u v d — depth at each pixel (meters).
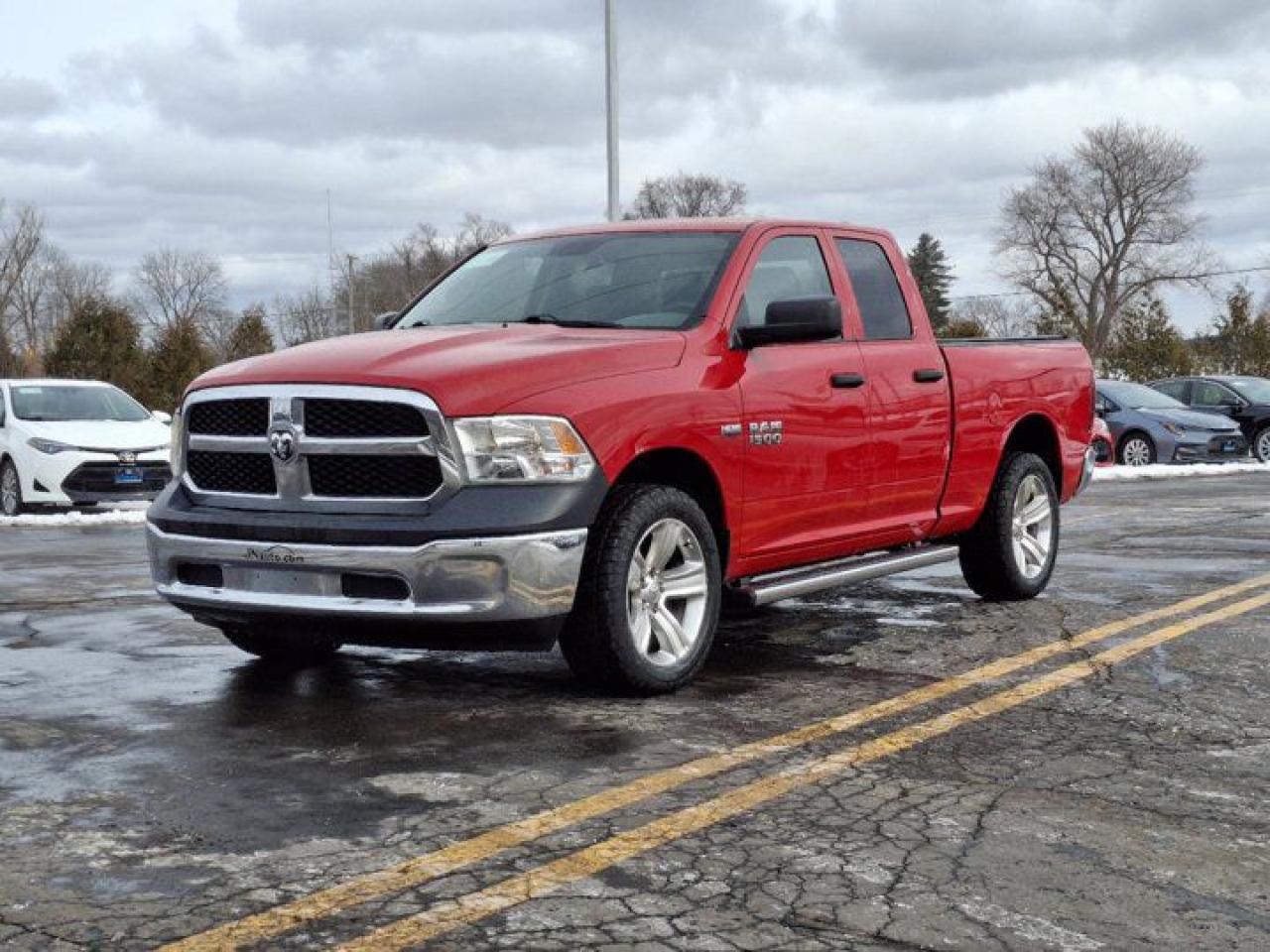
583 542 5.09
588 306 6.11
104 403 17.17
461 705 5.31
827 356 6.37
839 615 7.47
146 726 5.01
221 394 5.42
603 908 3.25
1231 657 6.21
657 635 5.50
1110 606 7.68
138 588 8.98
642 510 5.30
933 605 7.80
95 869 3.50
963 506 7.36
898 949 3.03
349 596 5.07
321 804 4.04
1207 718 5.12
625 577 5.25
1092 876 3.47
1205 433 23.02
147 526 5.69
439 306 6.59
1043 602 7.86
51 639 6.93
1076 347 8.51
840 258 6.78
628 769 4.41
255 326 53.28
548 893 3.34
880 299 6.96
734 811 3.97
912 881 3.43
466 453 4.96
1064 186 76.25
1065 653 6.34
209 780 4.29
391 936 3.08
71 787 4.22
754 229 6.34
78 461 15.72
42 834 3.77
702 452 5.59
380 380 5.05
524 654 6.41
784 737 4.81
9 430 16.33
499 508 4.94
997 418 7.52
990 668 6.00
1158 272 74.44
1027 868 3.53
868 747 4.68
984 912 3.23
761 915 3.21
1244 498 15.95
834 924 3.16
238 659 6.30
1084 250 76.75
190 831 3.80
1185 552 10.24
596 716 5.12
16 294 85.00
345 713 5.19
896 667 6.05
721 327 5.88
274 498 5.28
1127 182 74.50
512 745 4.71
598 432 5.15
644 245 6.40
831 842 3.71
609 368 5.34
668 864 3.54
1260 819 3.94
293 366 5.28
